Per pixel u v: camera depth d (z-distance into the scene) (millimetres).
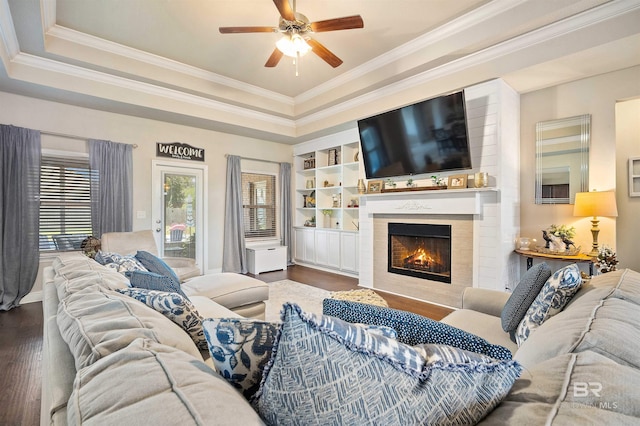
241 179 5766
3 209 3447
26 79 3242
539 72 2977
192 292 2463
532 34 2807
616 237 3100
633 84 2863
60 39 3236
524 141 3486
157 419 464
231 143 5551
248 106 4871
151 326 860
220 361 705
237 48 3549
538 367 709
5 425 1604
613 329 828
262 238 6113
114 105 3969
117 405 498
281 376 572
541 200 3357
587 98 3096
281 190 6293
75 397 542
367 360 559
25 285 3574
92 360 668
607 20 2461
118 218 4219
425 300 3789
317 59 3818
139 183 4512
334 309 934
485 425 536
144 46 3521
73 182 3969
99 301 1008
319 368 554
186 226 5012
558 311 1361
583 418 477
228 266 5375
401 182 4133
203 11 2885
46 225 3797
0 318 3172
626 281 1306
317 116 5203
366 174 4367
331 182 6129
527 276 1627
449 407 560
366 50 3607
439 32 3201
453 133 3307
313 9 2877
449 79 3459
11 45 2967
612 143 2957
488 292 2119
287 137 5781
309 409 549
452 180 3477
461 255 3471
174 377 574
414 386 557
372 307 912
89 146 4031
